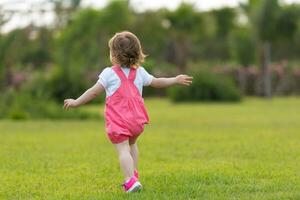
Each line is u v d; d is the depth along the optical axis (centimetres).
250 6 4644
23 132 1756
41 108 2462
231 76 4781
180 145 1357
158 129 1827
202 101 3900
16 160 1120
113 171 977
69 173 964
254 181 852
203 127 1897
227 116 2461
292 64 5131
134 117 764
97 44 4297
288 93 4878
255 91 4778
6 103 2555
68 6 3975
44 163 1077
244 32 5250
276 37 4434
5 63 3434
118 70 779
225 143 1384
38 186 854
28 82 3662
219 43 5994
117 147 770
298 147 1274
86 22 4088
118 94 769
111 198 743
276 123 2039
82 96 782
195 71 4053
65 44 4025
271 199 727
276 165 1012
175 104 3653
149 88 4688
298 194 751
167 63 5428
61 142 1458
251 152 1199
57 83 3556
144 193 768
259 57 4666
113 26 4244
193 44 5903
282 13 4388
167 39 5362
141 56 786
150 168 1007
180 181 850
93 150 1282
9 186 858
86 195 773
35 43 3969
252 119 2262
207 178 873
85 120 2322
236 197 743
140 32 5091
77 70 3809
